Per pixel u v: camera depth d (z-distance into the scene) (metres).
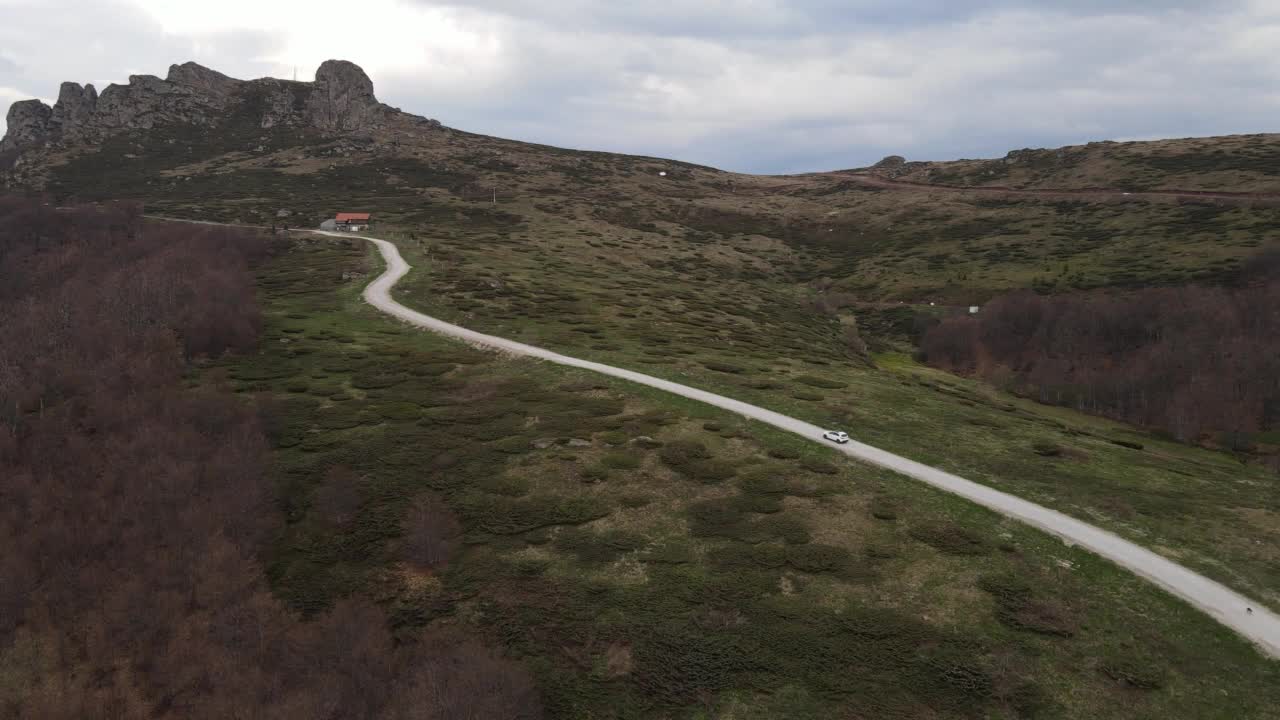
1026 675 30.44
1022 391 94.50
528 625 35.19
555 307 95.00
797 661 31.84
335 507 45.69
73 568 42.56
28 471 50.97
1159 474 49.09
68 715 35.19
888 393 68.00
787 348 89.44
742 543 40.41
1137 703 28.81
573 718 30.00
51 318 79.31
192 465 49.28
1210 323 95.12
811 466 48.94
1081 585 35.53
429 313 89.75
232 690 34.12
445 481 48.47
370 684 32.47
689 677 31.44
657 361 73.19
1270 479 52.06
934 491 45.31
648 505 44.81
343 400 62.22
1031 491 45.34
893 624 33.59
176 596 39.72
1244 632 31.75
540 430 55.22
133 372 64.00
